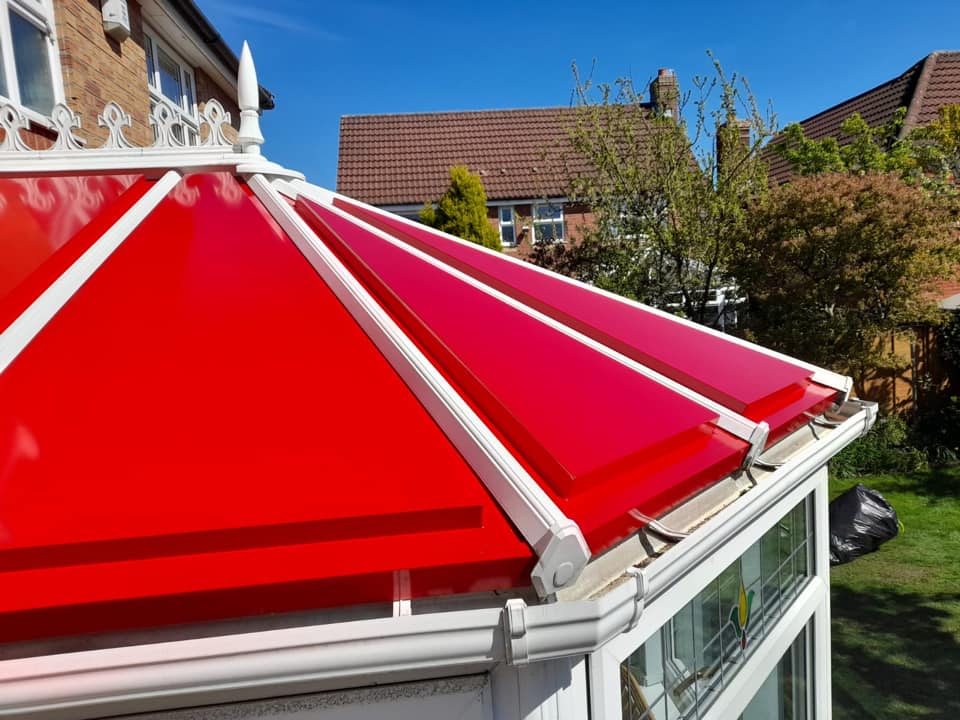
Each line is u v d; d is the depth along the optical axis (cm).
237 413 153
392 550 128
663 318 333
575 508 148
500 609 128
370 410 162
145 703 133
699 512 195
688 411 206
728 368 262
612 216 1343
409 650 125
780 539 318
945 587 693
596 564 153
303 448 145
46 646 120
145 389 157
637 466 174
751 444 208
